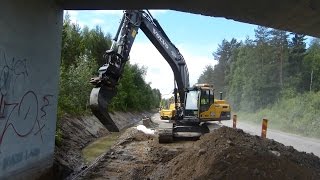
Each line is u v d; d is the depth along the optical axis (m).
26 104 8.83
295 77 50.88
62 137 14.84
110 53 12.80
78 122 19.94
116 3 10.25
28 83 8.88
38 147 9.52
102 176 10.87
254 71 57.16
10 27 7.96
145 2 10.21
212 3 10.12
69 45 27.86
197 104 18.31
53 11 10.05
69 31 28.72
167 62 17.77
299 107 33.66
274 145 11.71
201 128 18.38
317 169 10.01
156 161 13.02
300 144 18.61
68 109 20.11
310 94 37.62
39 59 9.38
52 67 10.16
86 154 15.12
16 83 8.34
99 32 38.41
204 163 9.02
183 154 11.84
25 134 8.83
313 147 17.48
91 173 11.16
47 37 9.77
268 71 54.50
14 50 8.16
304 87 50.34
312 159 11.27
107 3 10.23
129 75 44.22
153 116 57.25
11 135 8.21
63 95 20.83
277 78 53.81
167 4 10.29
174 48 17.77
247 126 32.12
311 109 31.39
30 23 8.82
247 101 56.78
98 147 17.20
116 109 36.72
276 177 8.11
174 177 9.88
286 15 10.71
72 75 23.34
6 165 8.04
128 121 37.41
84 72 24.56
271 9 10.29
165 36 17.38
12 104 8.20
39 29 9.30
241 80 63.59
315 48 51.19
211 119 18.38
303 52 53.59
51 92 10.18
